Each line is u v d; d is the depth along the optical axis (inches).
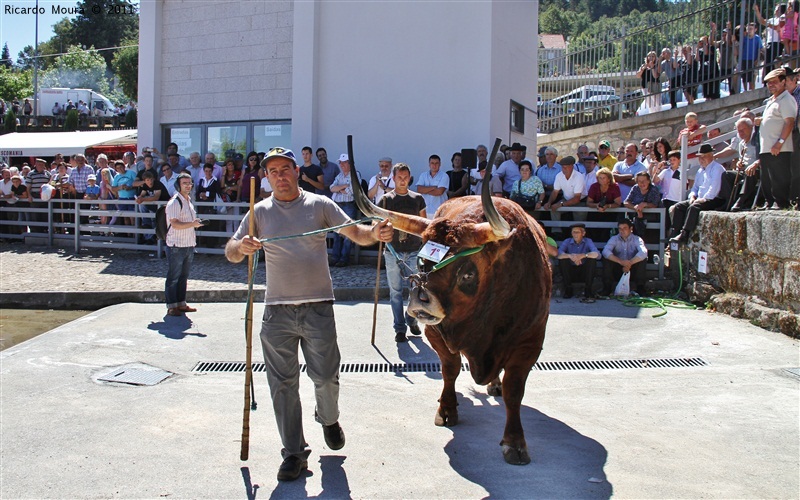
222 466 172.2
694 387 232.2
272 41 579.2
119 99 2356.1
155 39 616.7
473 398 227.8
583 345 287.6
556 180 424.5
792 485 158.6
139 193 565.6
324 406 167.8
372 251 481.7
